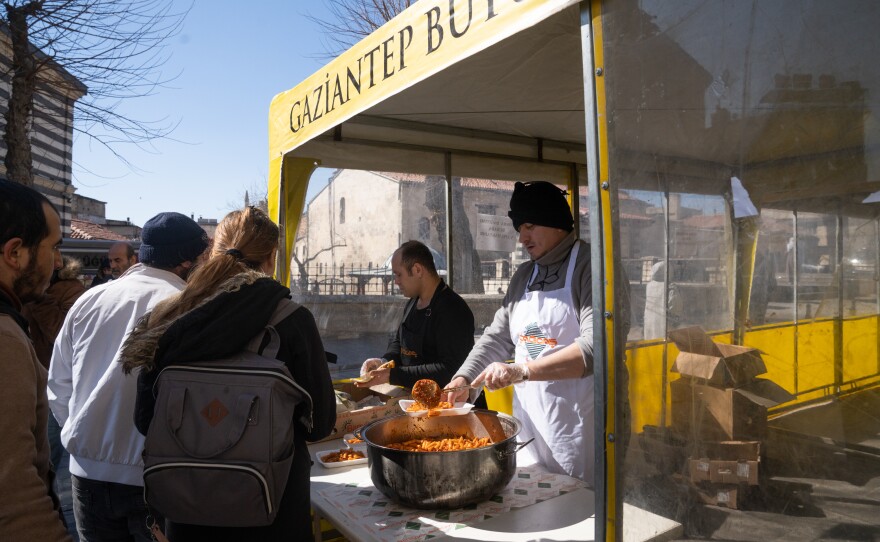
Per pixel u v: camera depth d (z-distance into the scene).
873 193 1.26
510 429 1.95
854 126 1.28
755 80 1.37
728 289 1.38
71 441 2.01
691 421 1.37
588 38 1.38
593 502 1.84
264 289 1.50
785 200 1.34
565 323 2.18
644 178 1.38
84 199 31.84
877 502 1.25
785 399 1.33
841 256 1.32
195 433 1.36
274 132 3.63
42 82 8.53
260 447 1.36
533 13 1.52
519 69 2.55
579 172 4.64
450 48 1.84
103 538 2.08
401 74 2.12
